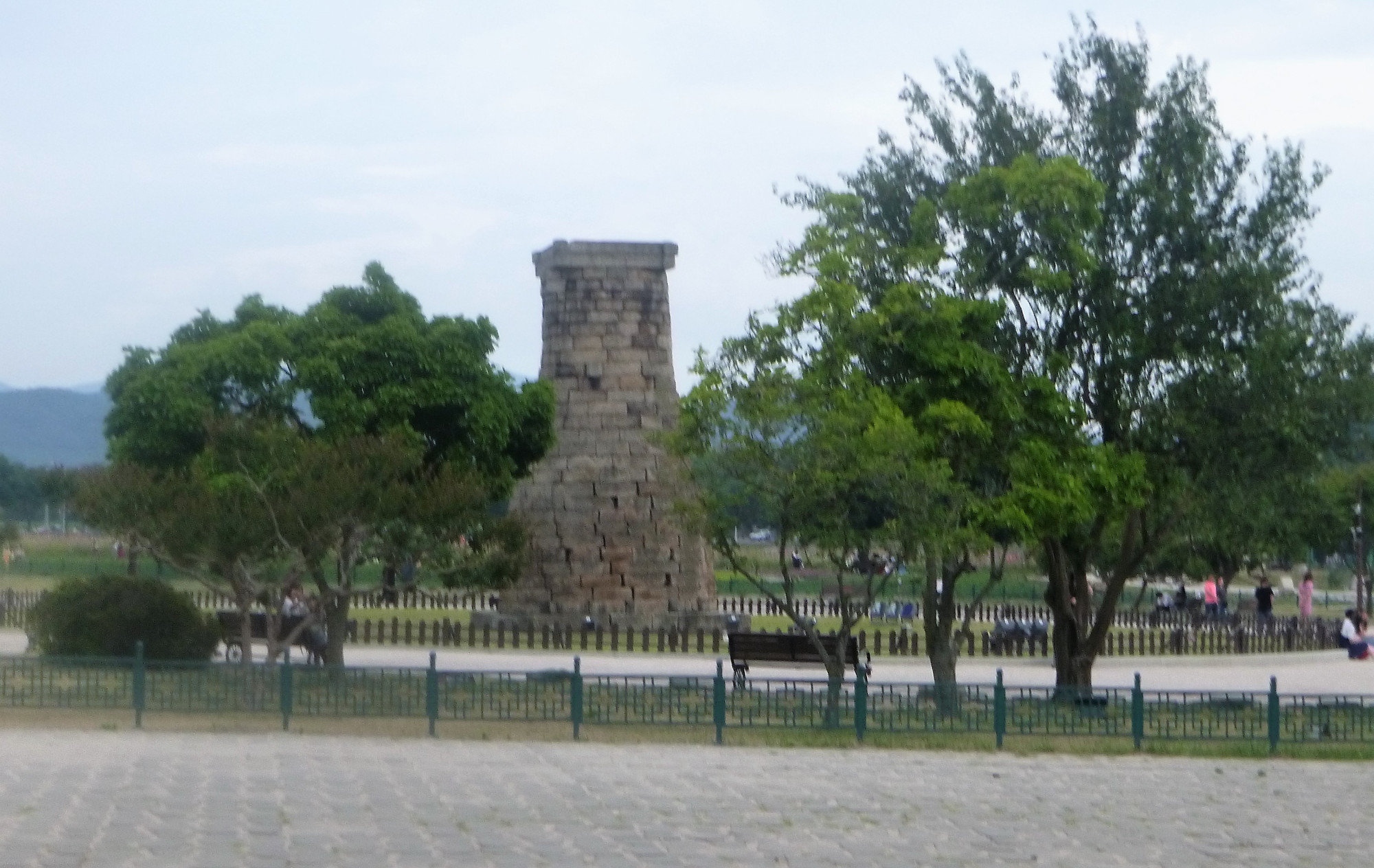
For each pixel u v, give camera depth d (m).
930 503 28.55
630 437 53.28
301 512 30.30
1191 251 32.06
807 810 19.52
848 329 29.08
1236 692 26.69
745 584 71.75
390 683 26.33
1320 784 22.78
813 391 28.77
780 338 29.17
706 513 29.98
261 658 39.41
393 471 31.34
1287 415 31.58
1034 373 31.39
